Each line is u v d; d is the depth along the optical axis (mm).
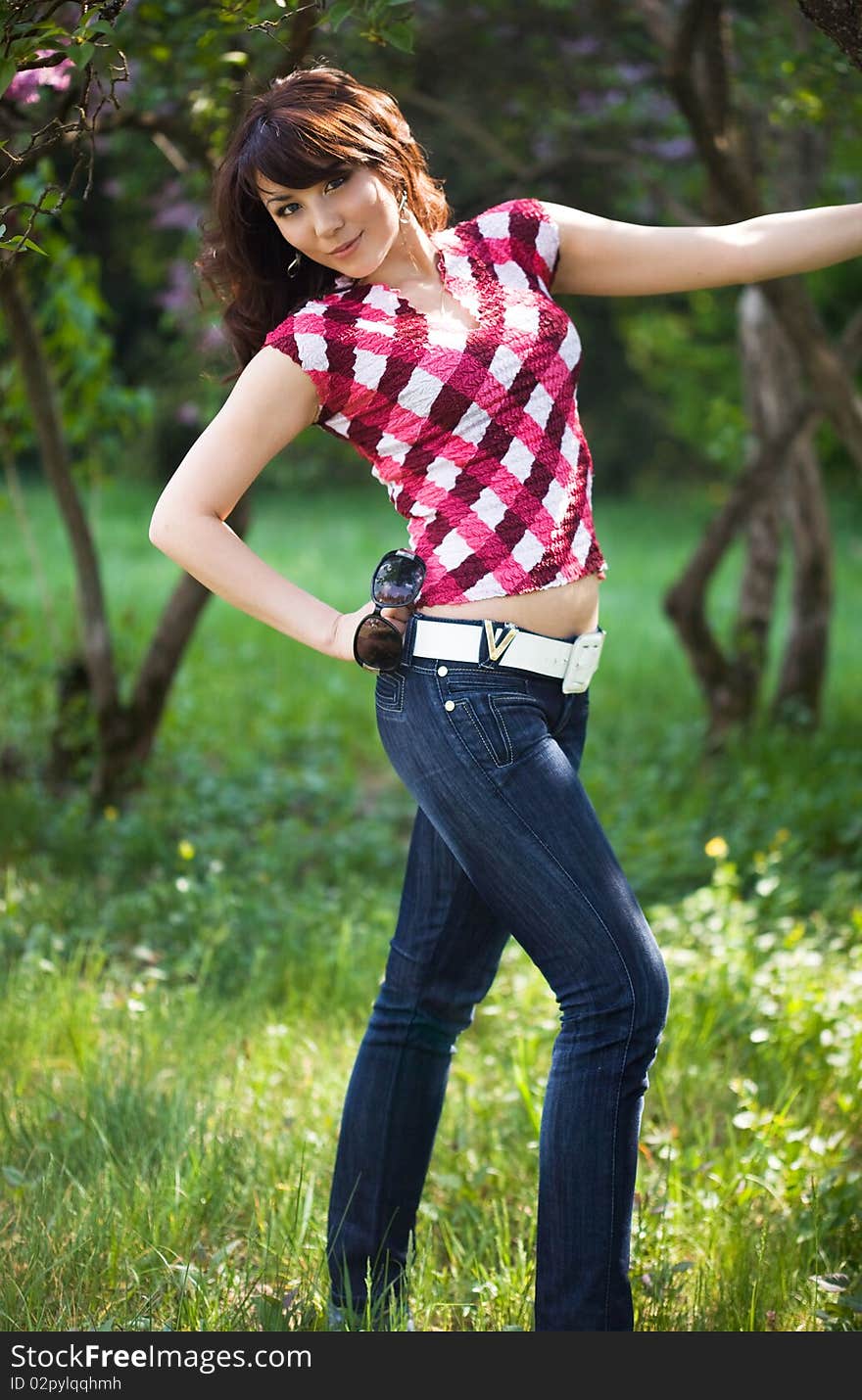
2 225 3406
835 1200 4230
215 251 3578
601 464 37719
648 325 25703
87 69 3436
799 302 7445
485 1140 4785
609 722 12516
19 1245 3990
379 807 10062
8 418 9656
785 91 8039
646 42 9375
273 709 12570
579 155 9438
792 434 10203
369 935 6770
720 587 21734
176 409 17547
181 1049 5418
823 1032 5309
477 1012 5895
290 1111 4961
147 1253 3959
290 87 3287
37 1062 5387
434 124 10156
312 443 15227
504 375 3270
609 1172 3193
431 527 3275
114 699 9117
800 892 7445
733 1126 4797
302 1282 3840
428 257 3395
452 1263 4059
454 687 3223
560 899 3184
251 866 8008
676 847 8289
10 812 8594
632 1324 3309
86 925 7035
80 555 8969
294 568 21469
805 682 11570
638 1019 3164
